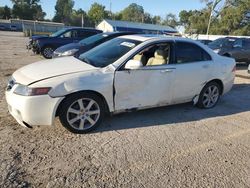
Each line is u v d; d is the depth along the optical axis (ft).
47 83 13.24
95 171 11.22
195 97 18.81
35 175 10.71
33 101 12.97
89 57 16.70
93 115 14.79
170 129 15.85
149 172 11.37
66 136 14.14
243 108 20.71
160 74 16.24
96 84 14.19
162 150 13.26
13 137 13.70
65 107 13.78
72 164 11.62
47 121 13.52
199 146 13.94
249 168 12.17
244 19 171.94
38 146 12.96
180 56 17.35
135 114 17.81
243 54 46.70
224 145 14.24
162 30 178.70
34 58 44.42
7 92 14.11
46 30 185.78
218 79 19.45
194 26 194.49
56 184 10.25
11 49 57.98
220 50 45.78
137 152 12.92
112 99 14.92
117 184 10.48
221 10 184.14
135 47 15.79
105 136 14.40
